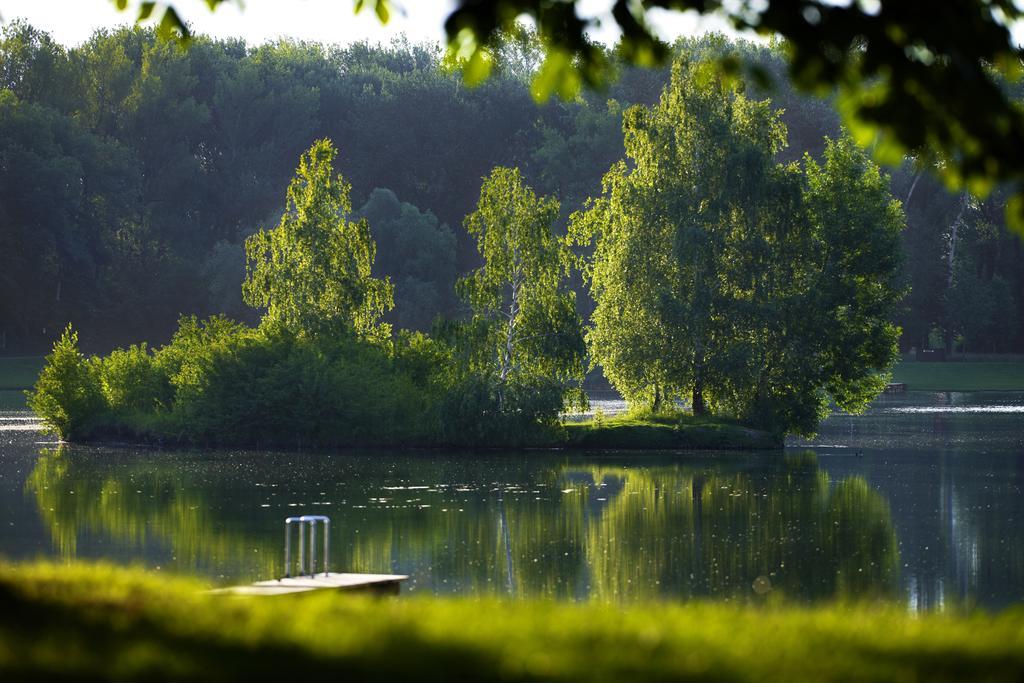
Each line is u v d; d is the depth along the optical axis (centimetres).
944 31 2598
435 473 12206
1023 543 8006
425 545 7988
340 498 10306
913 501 10056
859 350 15500
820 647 2644
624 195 15325
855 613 3556
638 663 2386
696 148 15300
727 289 15262
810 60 2639
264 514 9350
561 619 2966
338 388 14800
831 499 10194
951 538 8225
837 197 15625
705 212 14988
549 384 14600
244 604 3100
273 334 15400
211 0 3194
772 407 15112
